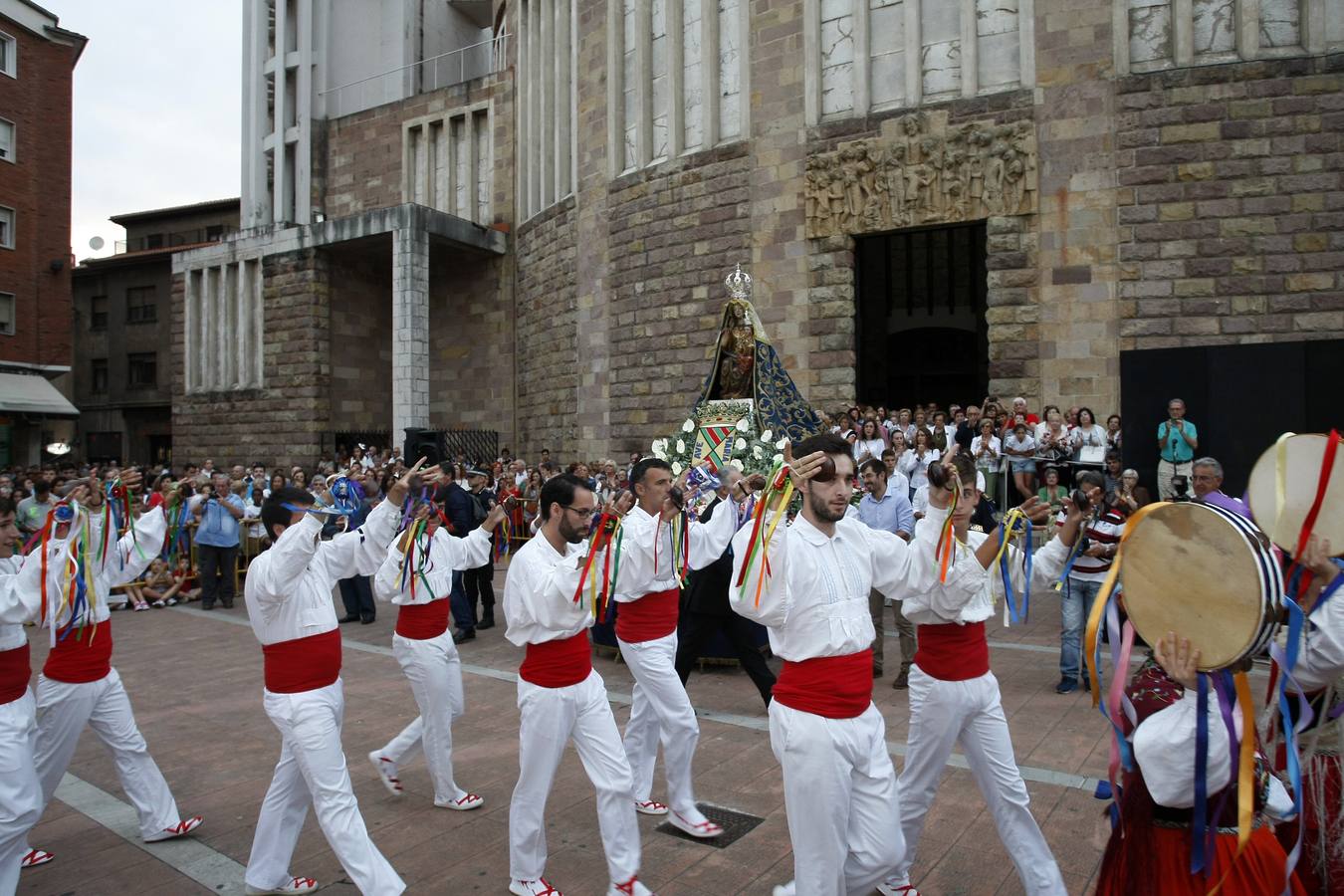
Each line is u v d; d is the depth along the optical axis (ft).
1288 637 10.39
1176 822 10.32
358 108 108.37
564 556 16.10
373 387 102.58
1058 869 15.10
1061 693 27.25
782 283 63.62
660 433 69.97
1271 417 31.53
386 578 19.44
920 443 46.62
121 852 17.80
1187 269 53.06
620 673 31.78
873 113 60.44
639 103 72.49
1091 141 54.80
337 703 15.64
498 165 97.60
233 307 105.70
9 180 106.73
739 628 24.56
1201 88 53.06
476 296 98.48
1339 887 11.32
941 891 15.30
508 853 17.31
